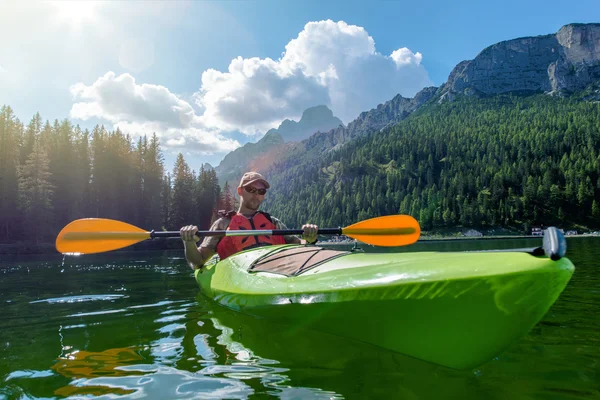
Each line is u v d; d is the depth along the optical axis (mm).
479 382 2004
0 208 33688
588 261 10234
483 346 2082
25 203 33344
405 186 118812
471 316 2035
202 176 55281
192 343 2771
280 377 2098
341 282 2639
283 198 177125
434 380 2027
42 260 15711
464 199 93250
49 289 5902
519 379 2039
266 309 3172
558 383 1981
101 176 43781
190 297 4895
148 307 4250
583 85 183500
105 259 14914
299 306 2840
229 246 4594
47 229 34156
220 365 2305
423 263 2346
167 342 2822
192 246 4262
